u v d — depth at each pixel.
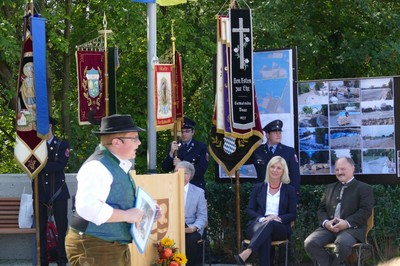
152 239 8.34
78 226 6.18
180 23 17.72
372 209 9.89
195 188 10.46
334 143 11.58
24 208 11.77
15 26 16.67
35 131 10.09
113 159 6.22
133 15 17.06
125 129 6.21
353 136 11.48
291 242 10.16
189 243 10.07
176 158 10.66
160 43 17.56
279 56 11.76
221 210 11.80
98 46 12.77
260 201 10.30
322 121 11.62
